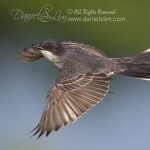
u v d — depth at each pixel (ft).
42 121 25.39
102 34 56.08
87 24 55.21
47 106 25.86
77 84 26.73
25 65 56.80
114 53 56.80
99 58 29.91
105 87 26.45
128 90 57.11
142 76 30.73
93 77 27.17
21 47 57.41
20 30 56.95
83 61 29.12
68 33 55.62
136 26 56.24
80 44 31.19
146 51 31.83
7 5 56.34
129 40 56.39
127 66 30.86
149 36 56.44
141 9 55.88
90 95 25.91
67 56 29.78
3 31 57.36
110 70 29.81
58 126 24.98
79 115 25.07
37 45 30.55
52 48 30.25
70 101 25.72
